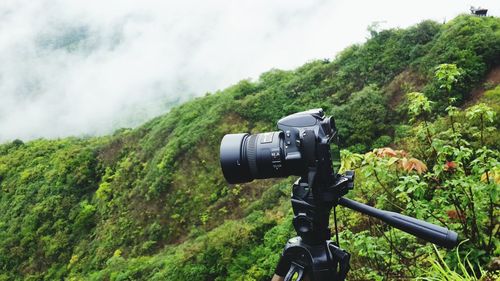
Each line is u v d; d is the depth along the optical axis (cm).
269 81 2628
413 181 234
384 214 131
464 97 1402
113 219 2411
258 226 1197
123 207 2408
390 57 2033
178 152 2336
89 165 2911
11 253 2614
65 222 2630
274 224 1191
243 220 1405
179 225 2102
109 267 1800
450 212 244
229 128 2306
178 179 2250
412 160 240
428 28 2016
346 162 262
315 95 2220
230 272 1095
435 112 1356
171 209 2175
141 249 2089
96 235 2445
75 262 2330
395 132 1561
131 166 2631
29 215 2758
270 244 1038
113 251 2212
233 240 1184
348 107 1748
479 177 248
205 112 2614
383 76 1986
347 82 2134
